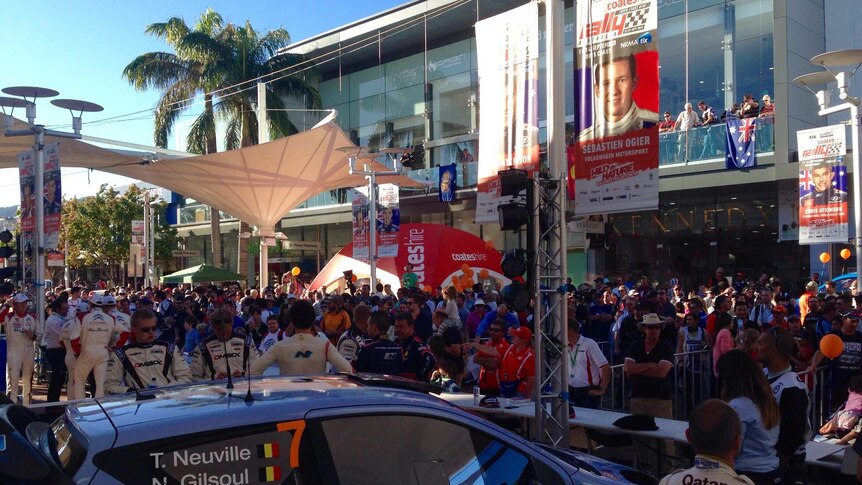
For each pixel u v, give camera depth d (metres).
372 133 36.00
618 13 7.69
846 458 5.45
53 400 12.55
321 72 38.00
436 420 3.62
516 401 8.20
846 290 14.72
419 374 7.34
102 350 10.52
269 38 33.28
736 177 21.62
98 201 39.31
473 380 11.68
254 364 6.38
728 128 21.06
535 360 7.29
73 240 38.88
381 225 20.09
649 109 7.39
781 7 21.92
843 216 13.41
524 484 3.71
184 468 3.07
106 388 6.91
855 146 13.53
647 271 26.58
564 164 7.91
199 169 20.33
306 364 6.39
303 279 38.34
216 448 3.15
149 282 29.67
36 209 13.15
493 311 12.91
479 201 8.98
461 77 32.00
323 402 3.45
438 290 18.23
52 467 2.94
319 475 3.27
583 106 7.98
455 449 3.62
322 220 35.66
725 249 24.80
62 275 46.56
